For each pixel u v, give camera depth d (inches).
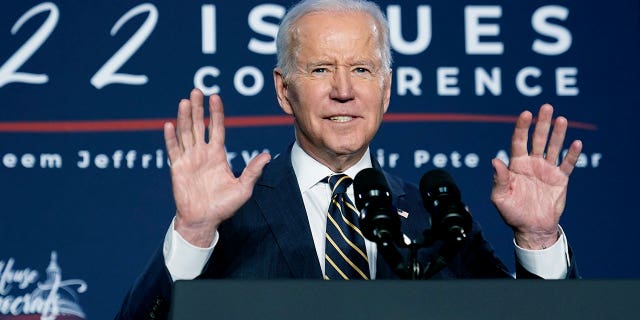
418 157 292.0
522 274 181.5
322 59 187.5
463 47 297.1
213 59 293.0
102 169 285.9
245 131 290.8
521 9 299.7
